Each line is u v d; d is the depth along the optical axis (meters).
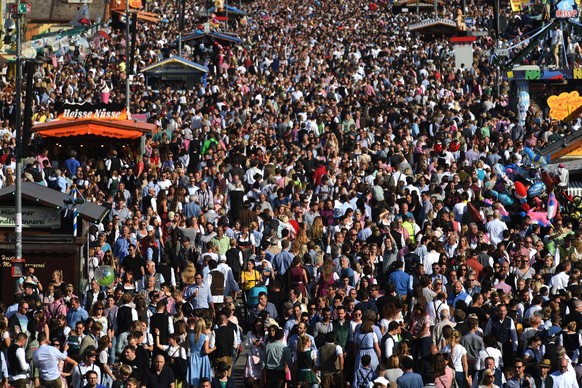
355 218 78.38
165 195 83.44
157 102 130.00
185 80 146.75
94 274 68.88
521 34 189.38
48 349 55.59
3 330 55.97
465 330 57.50
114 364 58.62
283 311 62.62
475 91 144.25
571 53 140.62
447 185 86.81
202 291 67.62
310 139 102.75
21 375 55.97
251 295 68.00
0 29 146.25
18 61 72.06
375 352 57.28
